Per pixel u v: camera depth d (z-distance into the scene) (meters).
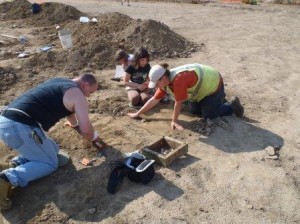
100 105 6.03
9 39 10.00
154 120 5.62
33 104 3.98
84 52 7.94
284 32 10.62
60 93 4.05
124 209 3.94
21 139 3.96
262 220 3.82
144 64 6.00
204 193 4.17
